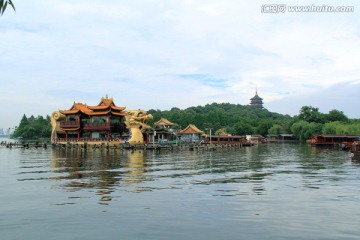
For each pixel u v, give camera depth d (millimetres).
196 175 39094
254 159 65188
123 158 65375
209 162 57500
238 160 62500
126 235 17141
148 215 20719
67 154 79062
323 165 52094
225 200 24922
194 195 26688
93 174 39438
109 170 43750
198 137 150500
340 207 22953
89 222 19297
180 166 49781
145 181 34000
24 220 19688
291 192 28109
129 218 20078
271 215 20844
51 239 16594
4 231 17781
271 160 62625
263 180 35031
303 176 38375
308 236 17125
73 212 21406
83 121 119938
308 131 175000
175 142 118625
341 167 48844
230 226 18625
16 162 56062
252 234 17359
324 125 173875
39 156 72000
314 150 103000
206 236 17016
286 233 17547
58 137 123438
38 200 24766
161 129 121938
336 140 133875
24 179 35125
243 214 21016
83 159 62594
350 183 33000
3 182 33094
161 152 88812
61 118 121812
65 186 30719
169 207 22703
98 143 109188
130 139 104375
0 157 69000
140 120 107688
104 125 113438
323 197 26141
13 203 23828
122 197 25828
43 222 19297
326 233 17609
